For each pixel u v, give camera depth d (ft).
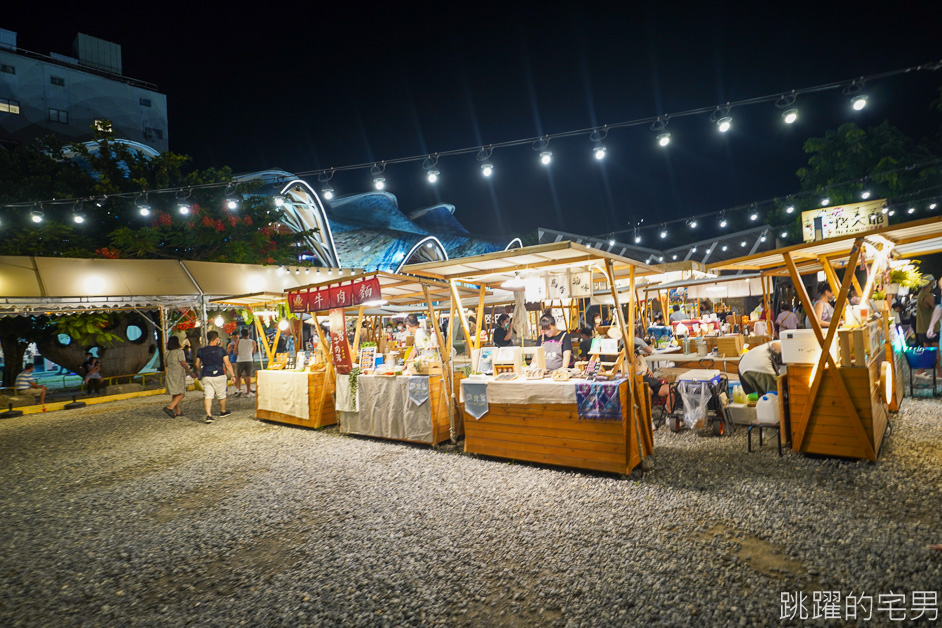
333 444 21.06
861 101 17.56
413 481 15.48
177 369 29.78
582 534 11.00
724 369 24.56
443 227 191.11
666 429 20.80
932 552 9.20
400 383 20.39
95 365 40.57
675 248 92.22
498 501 13.32
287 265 55.26
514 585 9.12
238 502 14.47
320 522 12.69
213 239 51.98
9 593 9.82
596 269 18.01
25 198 45.96
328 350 25.16
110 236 47.67
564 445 15.67
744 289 37.04
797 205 58.54
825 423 14.99
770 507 11.74
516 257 16.22
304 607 8.81
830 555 9.38
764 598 8.18
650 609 8.07
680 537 10.56
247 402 34.58
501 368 18.21
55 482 17.49
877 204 35.37
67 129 114.42
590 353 17.48
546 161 23.22
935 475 12.92
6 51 106.32
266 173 102.47
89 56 124.26
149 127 129.80
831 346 15.38
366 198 168.25
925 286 26.08
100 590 9.83
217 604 9.09
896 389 19.97
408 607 8.63
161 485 16.46
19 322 43.06
